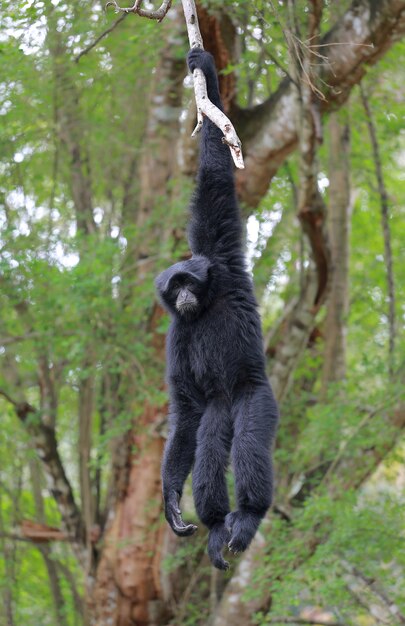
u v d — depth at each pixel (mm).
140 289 16734
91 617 18484
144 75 18500
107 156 19328
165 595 18031
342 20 14711
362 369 22141
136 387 17547
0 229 17250
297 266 20297
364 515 14727
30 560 22891
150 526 17656
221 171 9594
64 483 19281
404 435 17125
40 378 19141
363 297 21719
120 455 17953
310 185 15055
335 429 16062
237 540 7664
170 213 16797
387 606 15445
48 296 16953
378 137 19297
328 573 14422
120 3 15930
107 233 19562
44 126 18750
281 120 16047
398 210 22672
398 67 18328
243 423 8328
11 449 21047
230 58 14656
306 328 17266
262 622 16125
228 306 8930
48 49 16547
